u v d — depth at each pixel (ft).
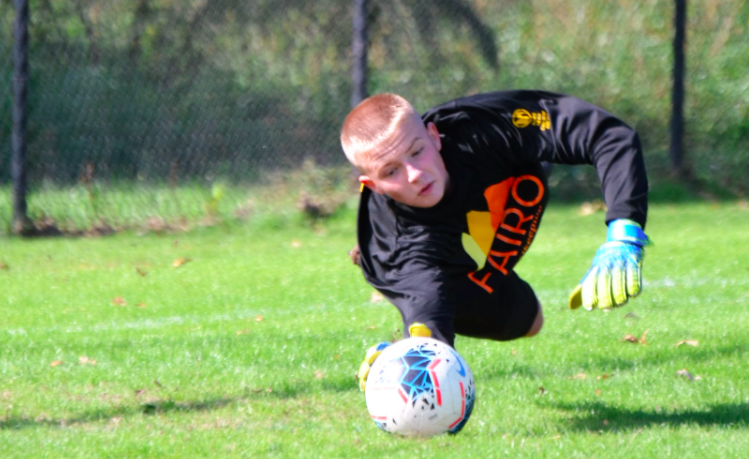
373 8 146.10
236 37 149.79
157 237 128.47
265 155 147.54
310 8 148.87
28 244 122.72
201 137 148.97
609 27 174.70
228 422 48.32
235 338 71.31
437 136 43.19
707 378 55.42
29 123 143.33
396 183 41.73
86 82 146.92
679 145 156.46
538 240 121.49
